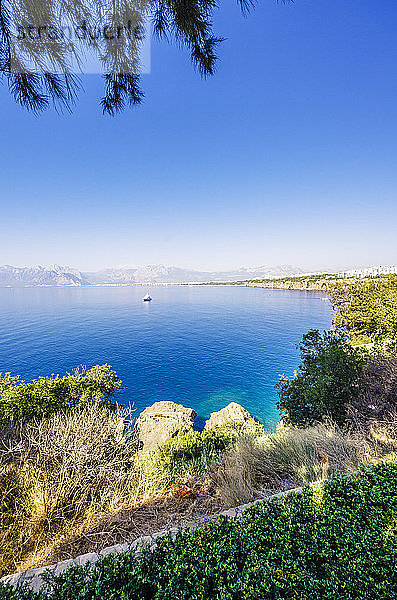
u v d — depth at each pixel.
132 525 4.23
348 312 12.88
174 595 1.92
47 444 6.13
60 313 112.25
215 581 1.99
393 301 10.81
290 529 2.46
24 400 9.68
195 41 2.48
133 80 2.39
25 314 110.44
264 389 30.66
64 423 7.20
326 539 2.33
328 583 1.93
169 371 38.84
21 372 38.12
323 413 6.32
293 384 7.42
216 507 4.18
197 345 55.38
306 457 4.57
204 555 2.25
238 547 2.30
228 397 28.30
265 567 2.07
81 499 4.96
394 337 8.95
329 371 6.61
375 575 2.01
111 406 11.41
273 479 4.49
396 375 6.22
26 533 4.25
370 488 3.01
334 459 4.43
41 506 4.61
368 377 6.46
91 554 3.11
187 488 4.86
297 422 6.99
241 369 38.94
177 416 17.22
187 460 8.01
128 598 1.93
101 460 6.08
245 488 4.22
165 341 59.94
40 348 54.41
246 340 58.22
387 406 5.83
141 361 44.50
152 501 4.82
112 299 186.50
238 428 12.03
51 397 10.30
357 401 6.21
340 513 2.64
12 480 5.19
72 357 47.03
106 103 2.46
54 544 4.05
